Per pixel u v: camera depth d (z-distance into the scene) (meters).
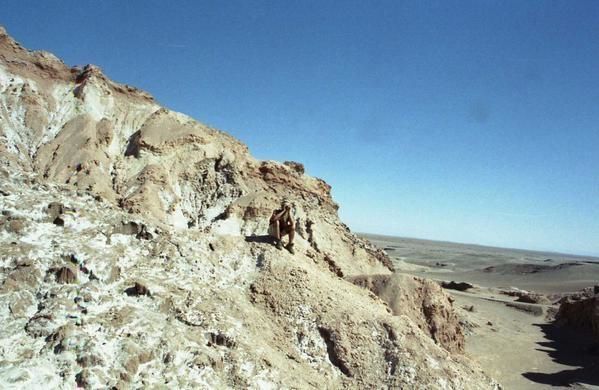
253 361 20.62
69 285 20.38
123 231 25.48
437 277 118.12
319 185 67.69
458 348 41.03
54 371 16.05
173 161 58.09
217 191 57.81
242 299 25.94
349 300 28.69
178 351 18.97
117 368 17.03
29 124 56.38
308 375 22.81
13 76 60.44
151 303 21.61
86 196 28.06
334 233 61.25
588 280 121.19
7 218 22.77
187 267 25.50
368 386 23.67
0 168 27.06
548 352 51.97
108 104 63.53
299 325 25.81
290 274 28.67
